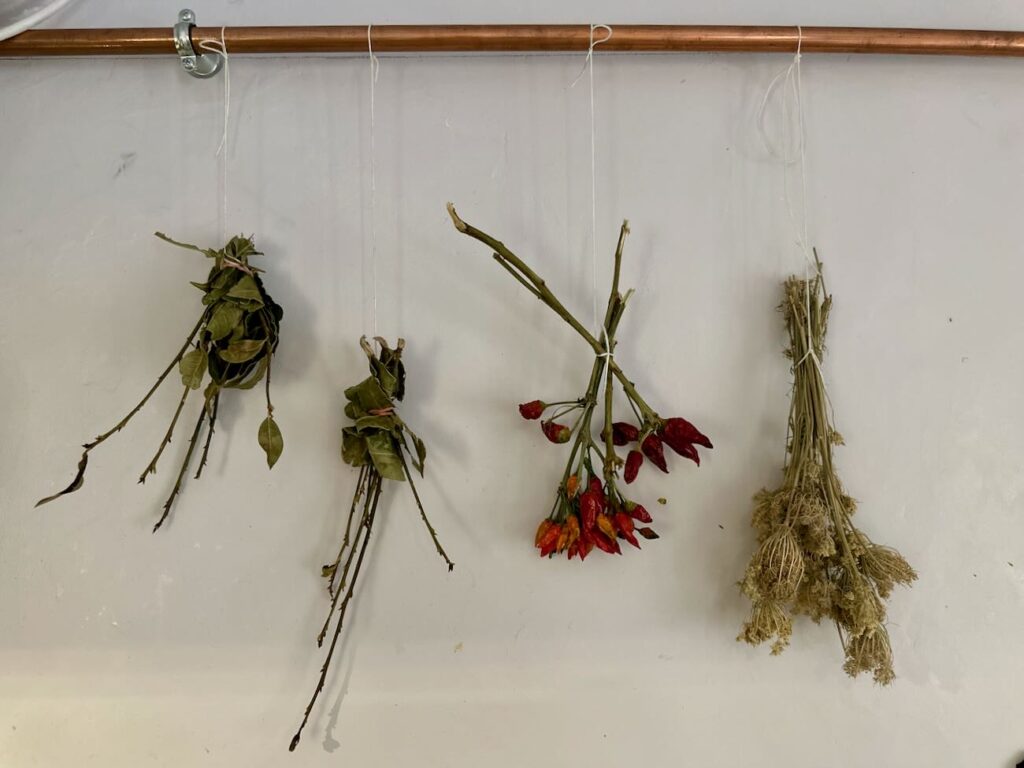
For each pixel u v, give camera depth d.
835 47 1.03
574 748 1.03
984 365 1.08
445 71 1.07
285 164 1.06
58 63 1.05
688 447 0.97
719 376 1.06
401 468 0.94
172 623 1.02
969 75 1.10
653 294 1.06
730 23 1.09
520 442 1.05
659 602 1.04
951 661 1.05
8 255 1.04
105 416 1.03
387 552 1.04
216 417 1.04
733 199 1.08
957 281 1.08
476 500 1.04
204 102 1.06
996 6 1.10
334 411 1.04
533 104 1.07
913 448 1.07
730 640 1.04
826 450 0.97
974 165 1.09
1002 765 1.05
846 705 1.05
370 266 1.05
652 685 1.04
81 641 1.02
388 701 1.03
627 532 0.95
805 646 1.05
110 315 1.04
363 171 1.06
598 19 1.08
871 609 0.91
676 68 1.08
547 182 1.06
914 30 1.03
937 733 1.05
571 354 1.05
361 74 1.06
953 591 1.06
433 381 1.05
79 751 1.01
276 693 1.02
